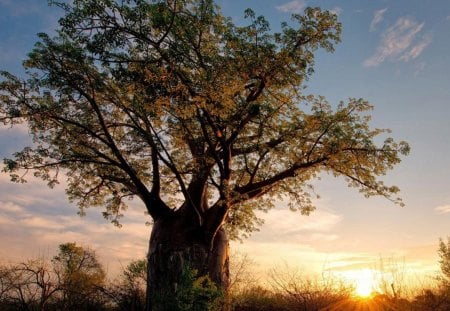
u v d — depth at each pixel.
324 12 15.99
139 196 17.50
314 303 14.45
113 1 13.16
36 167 16.36
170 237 15.61
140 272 15.22
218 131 15.77
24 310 12.23
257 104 15.90
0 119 15.42
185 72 14.42
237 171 19.36
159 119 15.39
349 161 17.25
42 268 12.61
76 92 15.99
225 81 14.81
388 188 17.58
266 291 15.86
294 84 16.36
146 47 14.20
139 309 14.46
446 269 15.90
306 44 16.36
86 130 16.83
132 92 15.05
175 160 19.09
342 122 17.03
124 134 18.44
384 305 13.15
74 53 14.52
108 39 13.61
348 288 14.43
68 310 13.05
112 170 18.20
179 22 13.85
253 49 15.34
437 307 12.78
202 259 15.38
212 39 15.42
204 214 16.12
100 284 14.18
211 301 11.97
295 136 16.98
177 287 12.52
